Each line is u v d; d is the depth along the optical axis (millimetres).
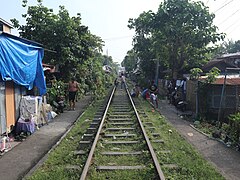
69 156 7914
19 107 11805
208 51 25984
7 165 7473
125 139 10148
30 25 19828
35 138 10461
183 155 8109
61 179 6246
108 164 7312
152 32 28422
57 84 17938
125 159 7715
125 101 23719
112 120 14039
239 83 14898
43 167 7176
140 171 6727
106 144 9359
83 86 25703
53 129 12133
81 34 20969
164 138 10344
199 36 24016
